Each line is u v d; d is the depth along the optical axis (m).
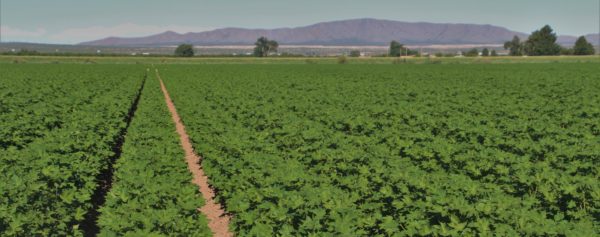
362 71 69.44
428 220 8.09
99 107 21.31
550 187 9.81
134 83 38.91
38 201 9.14
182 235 7.91
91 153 13.12
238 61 127.62
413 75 58.38
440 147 13.39
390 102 26.12
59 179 10.20
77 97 25.95
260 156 12.19
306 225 7.73
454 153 13.16
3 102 23.05
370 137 15.26
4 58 118.75
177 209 8.45
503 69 71.69
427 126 18.53
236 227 8.89
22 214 8.53
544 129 16.94
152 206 8.89
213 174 12.17
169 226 8.03
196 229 8.13
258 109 22.44
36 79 44.03
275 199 9.14
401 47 197.75
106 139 15.22
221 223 11.21
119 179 11.25
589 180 9.68
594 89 34.25
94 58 131.25
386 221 7.98
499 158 12.19
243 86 37.44
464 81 46.31
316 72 65.88
